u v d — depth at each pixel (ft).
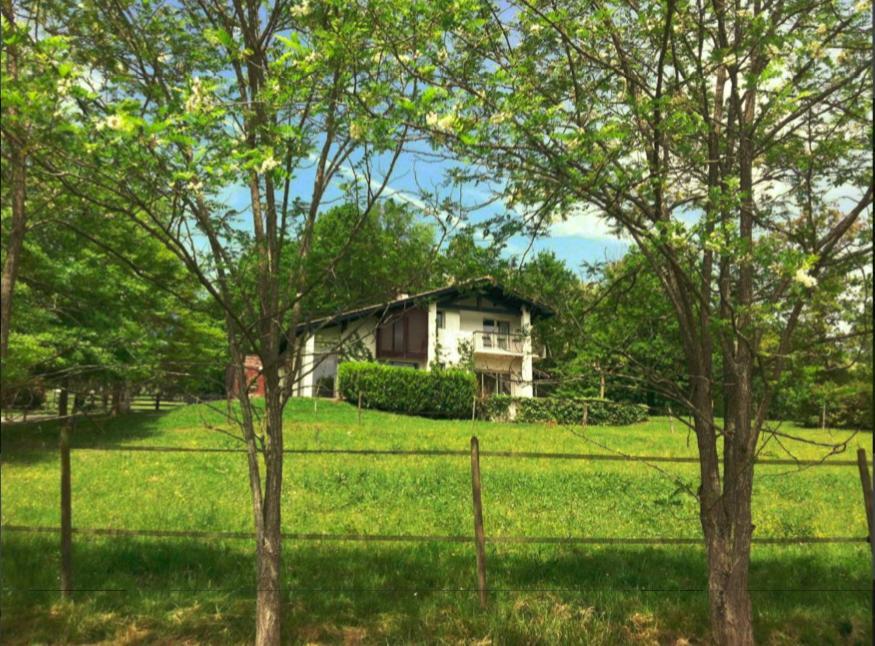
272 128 11.53
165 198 12.24
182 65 14.01
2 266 14.30
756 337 13.46
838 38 13.69
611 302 15.48
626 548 22.89
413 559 20.58
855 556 22.85
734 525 13.93
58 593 16.72
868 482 16.24
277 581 14.08
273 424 14.23
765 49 13.07
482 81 13.28
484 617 15.66
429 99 10.52
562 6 13.83
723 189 13.89
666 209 14.24
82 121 10.48
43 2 13.16
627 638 15.10
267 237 13.96
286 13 14.02
